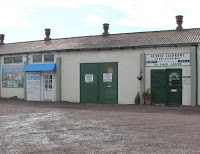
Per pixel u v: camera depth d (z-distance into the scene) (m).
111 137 10.37
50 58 25.55
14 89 27.78
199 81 20.20
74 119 14.70
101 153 8.34
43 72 25.95
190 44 20.25
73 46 25.03
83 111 18.33
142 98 21.67
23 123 13.55
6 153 8.45
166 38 22.39
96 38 26.50
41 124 13.23
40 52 25.75
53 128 12.20
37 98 26.16
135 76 22.05
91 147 9.03
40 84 26.09
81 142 9.69
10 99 26.98
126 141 9.75
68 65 24.75
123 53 22.52
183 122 13.46
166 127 12.19
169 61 21.02
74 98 24.45
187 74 20.48
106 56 23.17
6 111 18.42
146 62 21.70
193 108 19.05
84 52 24.02
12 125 13.02
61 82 25.05
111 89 22.95
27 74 26.64
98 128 12.10
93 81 23.66
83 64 24.08
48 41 29.42
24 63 26.89
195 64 20.17
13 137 10.53
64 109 19.62
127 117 15.30
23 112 17.89
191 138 10.08
